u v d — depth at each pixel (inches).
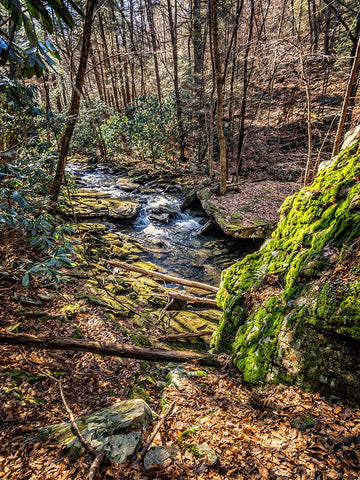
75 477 86.7
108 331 193.3
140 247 398.3
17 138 171.3
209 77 718.5
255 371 146.9
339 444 95.4
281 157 620.4
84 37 217.0
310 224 168.4
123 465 90.7
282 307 151.1
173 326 238.2
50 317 185.5
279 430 108.3
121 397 141.6
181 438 107.4
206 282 332.8
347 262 127.3
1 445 100.4
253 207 443.5
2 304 183.2
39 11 60.2
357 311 110.7
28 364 145.2
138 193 598.9
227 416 124.6
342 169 171.0
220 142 462.3
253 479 88.2
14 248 215.5
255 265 192.5
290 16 783.7
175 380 150.9
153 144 682.8
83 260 292.8
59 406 128.0
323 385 118.1
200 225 486.0
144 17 894.4
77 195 525.0
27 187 159.0
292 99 685.3
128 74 823.7
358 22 503.2
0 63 73.7
